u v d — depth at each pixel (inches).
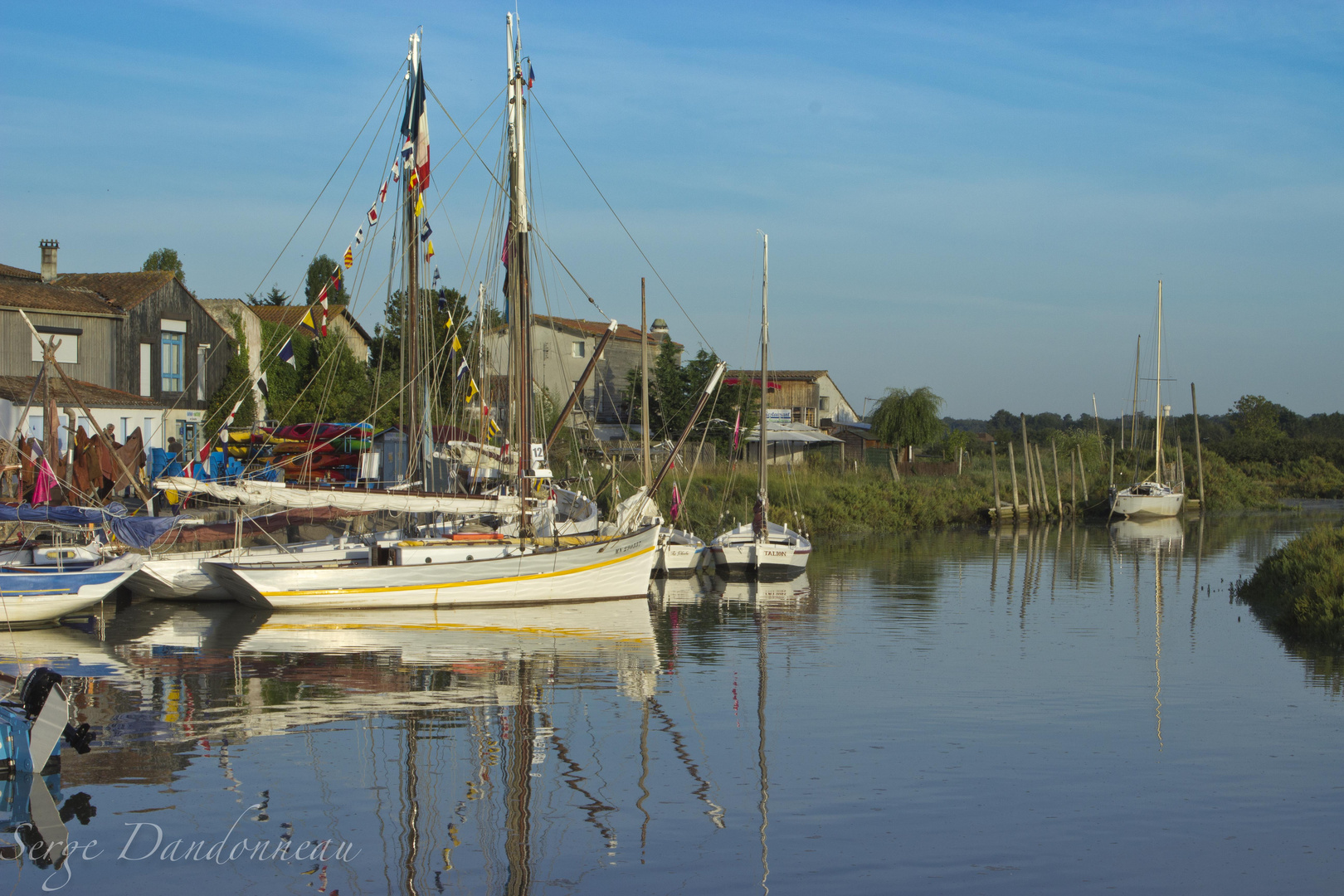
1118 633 1088.2
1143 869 481.1
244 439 1546.5
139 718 713.0
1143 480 3255.4
